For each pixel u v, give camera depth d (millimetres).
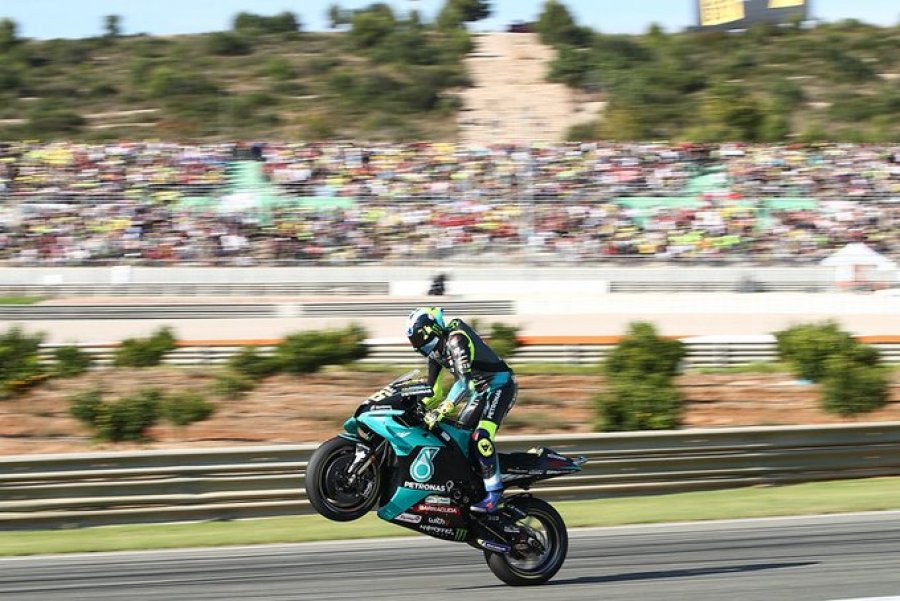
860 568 25078
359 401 60781
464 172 143250
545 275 126938
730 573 24750
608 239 131500
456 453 23109
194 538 30562
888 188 140875
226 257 129000
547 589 23250
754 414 57188
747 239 131500
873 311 114125
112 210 134625
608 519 32500
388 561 26828
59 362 68688
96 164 143000
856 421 53781
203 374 68875
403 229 133125
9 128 192625
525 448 37000
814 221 134375
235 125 195875
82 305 111062
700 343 73250
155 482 34438
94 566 26688
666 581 23953
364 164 144750
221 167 143625
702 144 151750
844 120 196875
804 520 31750
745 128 181375
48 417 57000
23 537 32156
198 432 53781
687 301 116125
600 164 145250
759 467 39031
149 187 139375
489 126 192750
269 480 35438
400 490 22500
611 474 37750
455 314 115375
